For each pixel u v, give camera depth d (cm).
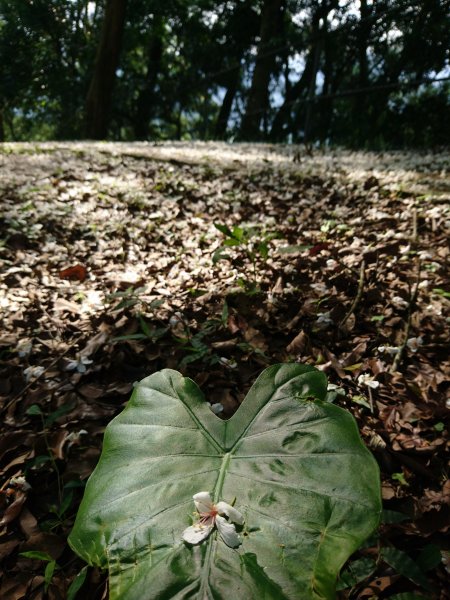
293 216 145
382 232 119
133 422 42
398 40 343
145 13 606
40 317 90
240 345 72
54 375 71
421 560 38
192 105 666
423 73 337
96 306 94
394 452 52
